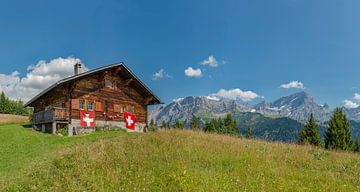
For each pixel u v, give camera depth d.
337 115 66.94
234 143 22.95
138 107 46.03
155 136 22.73
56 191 12.88
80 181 13.59
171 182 13.05
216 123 93.38
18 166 19.55
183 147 19.52
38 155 22.48
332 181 15.44
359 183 15.95
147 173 14.06
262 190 12.55
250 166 16.59
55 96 41.84
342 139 64.94
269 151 21.48
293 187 13.59
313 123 68.81
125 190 12.33
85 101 38.97
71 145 24.81
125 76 43.78
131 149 18.67
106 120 41.00
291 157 20.78
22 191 13.55
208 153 18.41
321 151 25.08
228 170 15.81
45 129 39.31
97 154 17.11
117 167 15.08
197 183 12.88
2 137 30.92
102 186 12.68
